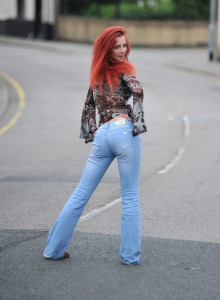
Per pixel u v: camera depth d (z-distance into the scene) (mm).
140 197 9453
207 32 45781
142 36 44562
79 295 5340
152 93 22844
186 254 6527
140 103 5824
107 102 6004
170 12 45188
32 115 18328
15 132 15664
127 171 6008
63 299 5250
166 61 34844
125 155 5961
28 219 8141
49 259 6230
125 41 5930
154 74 29125
